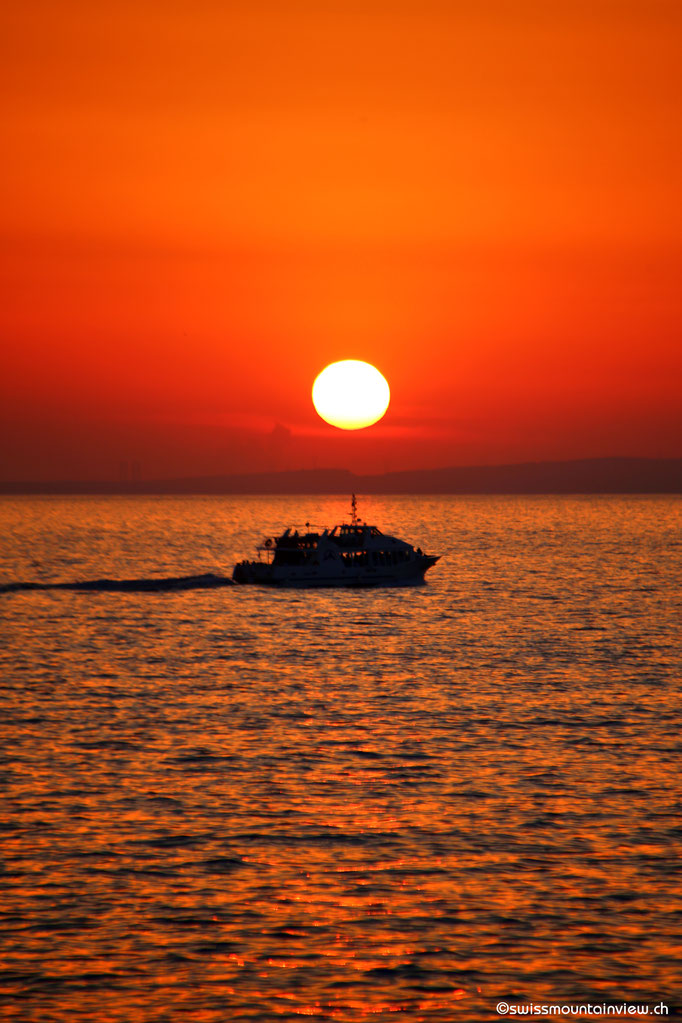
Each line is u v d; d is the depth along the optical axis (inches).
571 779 5467.5
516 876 4188.0
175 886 4092.0
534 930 3735.2
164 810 4972.9
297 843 4547.2
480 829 4717.0
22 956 3535.9
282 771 5649.6
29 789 5285.4
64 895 3998.5
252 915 3853.3
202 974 3442.4
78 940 3649.1
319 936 3695.9
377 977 3432.6
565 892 4037.9
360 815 4911.4
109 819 4840.1
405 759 5895.7
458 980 3420.3
